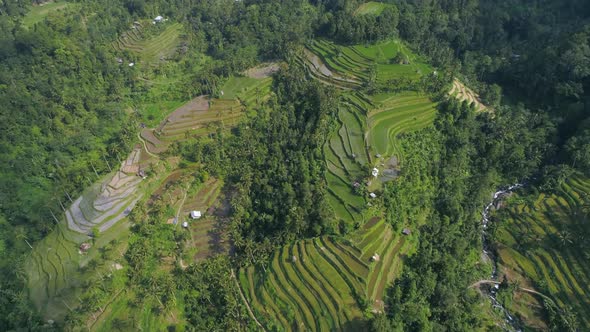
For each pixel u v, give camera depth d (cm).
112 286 8219
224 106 12838
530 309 8462
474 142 11312
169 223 9631
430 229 9025
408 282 7888
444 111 11500
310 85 12462
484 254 9594
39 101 11644
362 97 12069
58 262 8838
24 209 9781
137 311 7925
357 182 9475
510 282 8888
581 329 7856
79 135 11375
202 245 9375
